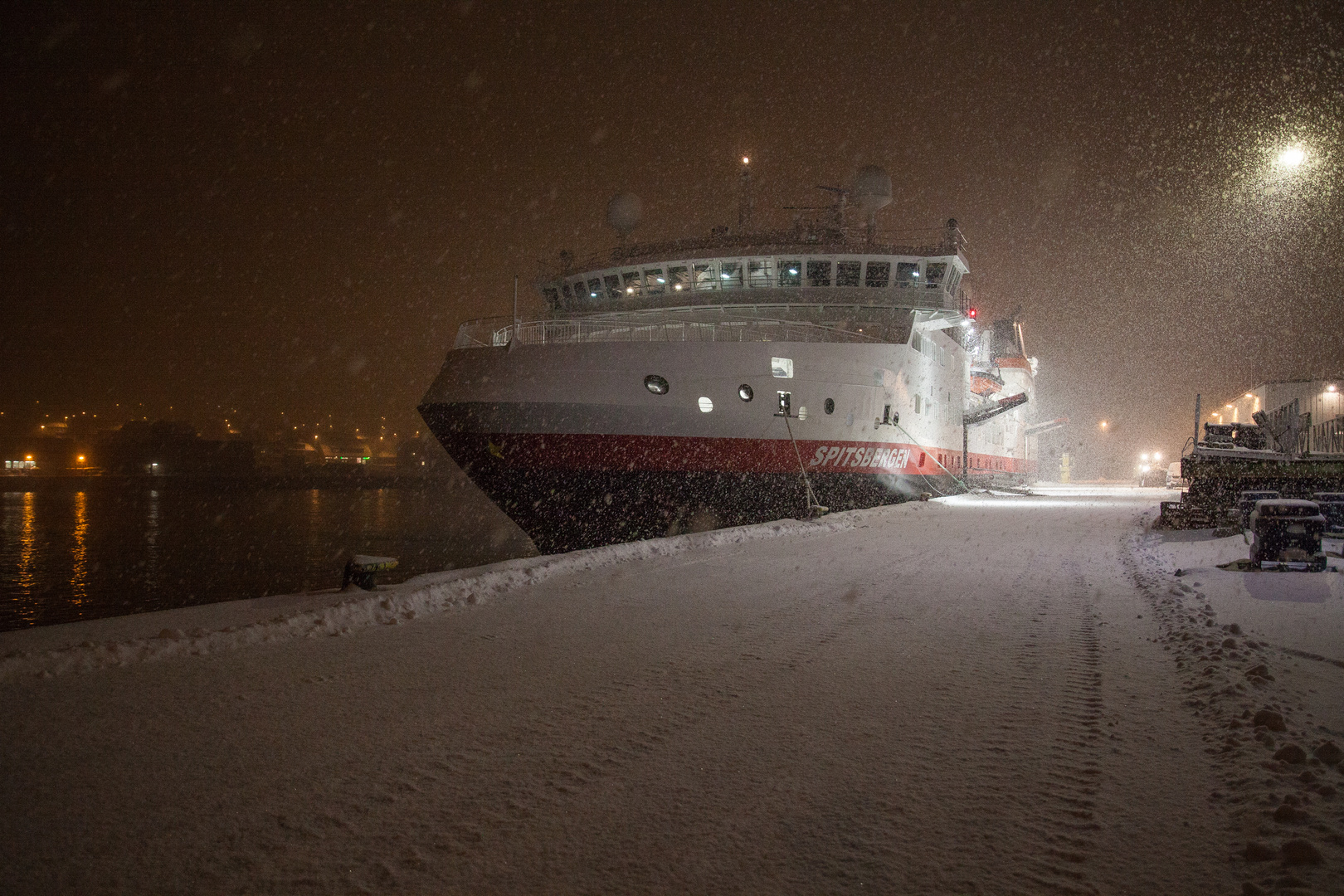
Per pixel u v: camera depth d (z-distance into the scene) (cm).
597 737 432
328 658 621
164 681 551
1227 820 318
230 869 287
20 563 3403
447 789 360
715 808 338
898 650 641
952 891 266
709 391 2144
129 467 16288
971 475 3944
